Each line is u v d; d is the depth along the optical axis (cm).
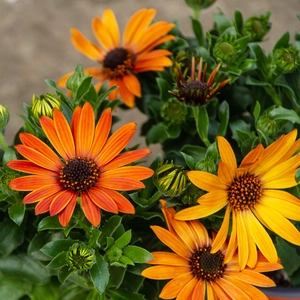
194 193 37
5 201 39
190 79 41
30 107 38
